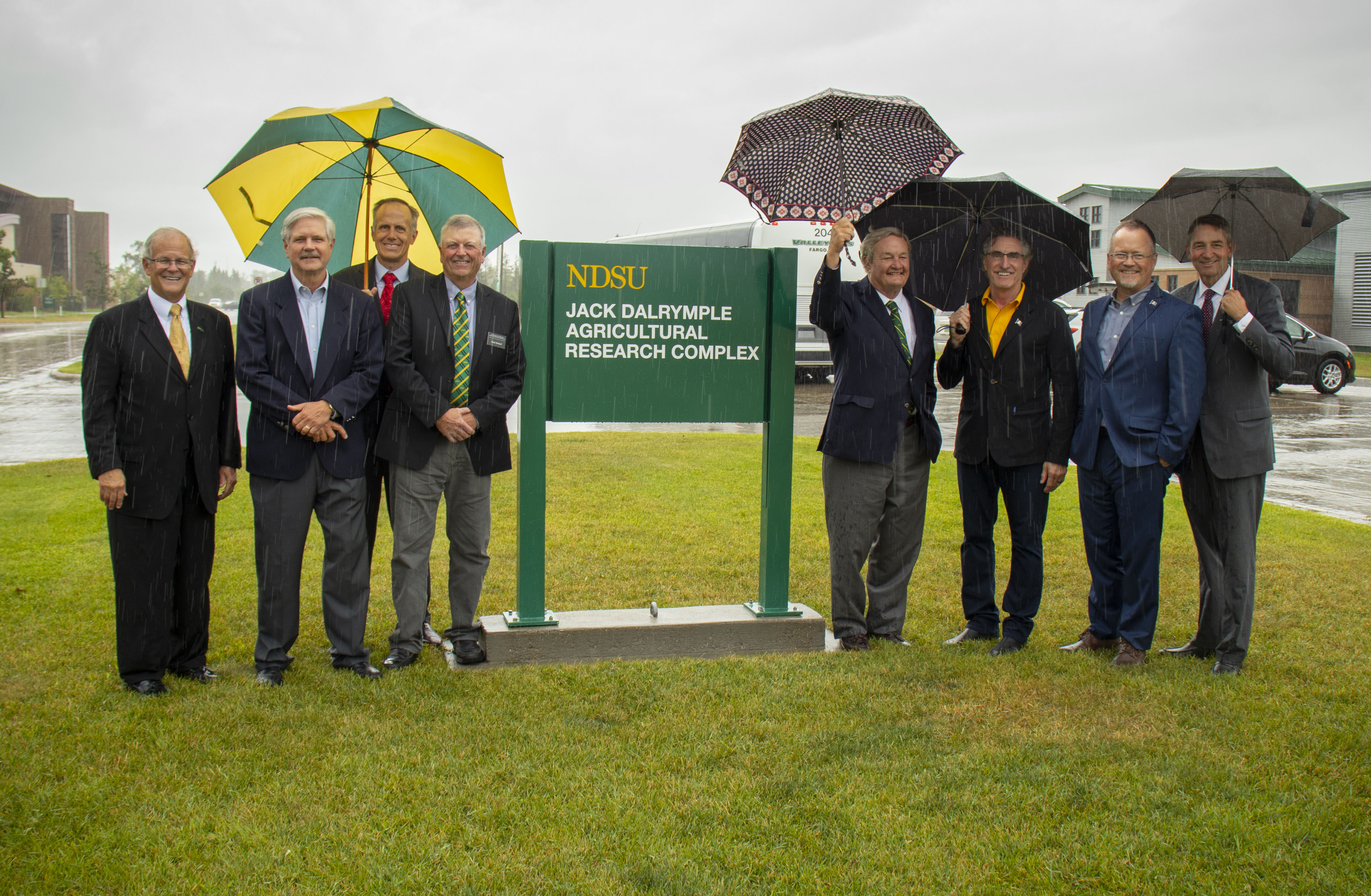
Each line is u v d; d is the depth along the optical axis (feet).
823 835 9.11
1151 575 13.80
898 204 14.99
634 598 17.26
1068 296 103.65
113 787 9.77
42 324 176.24
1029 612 14.69
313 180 15.21
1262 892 8.24
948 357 15.24
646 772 10.28
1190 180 14.96
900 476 14.75
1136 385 13.78
